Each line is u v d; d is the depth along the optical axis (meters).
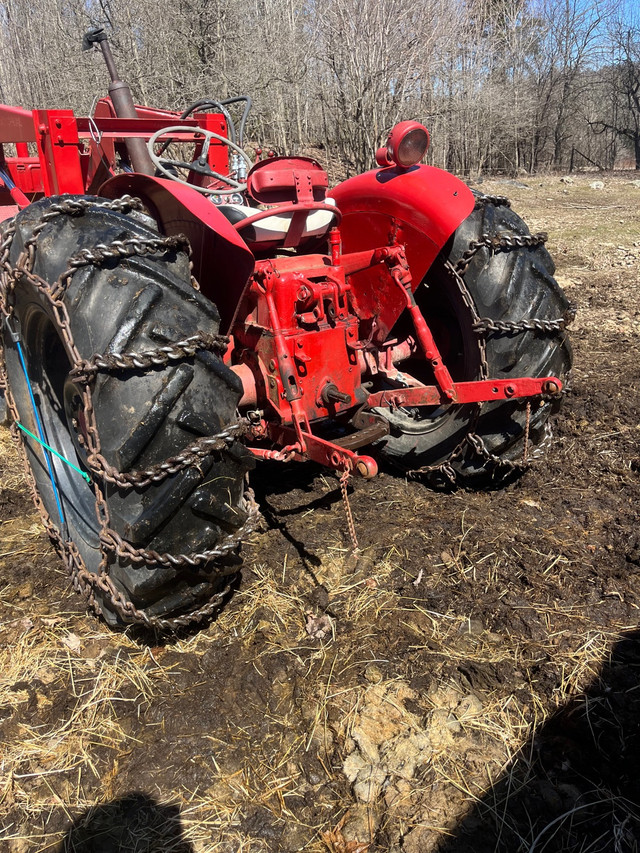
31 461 2.97
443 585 2.69
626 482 3.40
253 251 2.89
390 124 16.64
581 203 16.44
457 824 1.81
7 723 2.16
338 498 3.34
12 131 4.38
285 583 2.73
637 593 2.60
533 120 27.72
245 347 2.88
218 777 1.96
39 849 1.80
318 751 2.03
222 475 2.15
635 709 2.11
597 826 1.80
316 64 17.66
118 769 2.01
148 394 2.04
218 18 15.05
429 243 2.92
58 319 2.15
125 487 2.07
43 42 16.42
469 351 3.08
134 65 14.80
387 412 3.47
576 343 5.84
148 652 2.42
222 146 3.84
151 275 2.09
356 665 2.32
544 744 2.03
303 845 1.79
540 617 2.51
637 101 35.53
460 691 2.21
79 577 2.55
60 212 2.27
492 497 3.31
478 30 20.69
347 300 3.13
